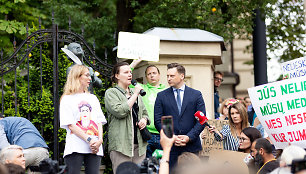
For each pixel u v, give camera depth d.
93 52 7.99
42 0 11.86
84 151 5.74
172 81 6.32
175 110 6.28
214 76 9.30
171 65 6.39
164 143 3.89
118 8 11.09
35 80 8.21
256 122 7.68
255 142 5.39
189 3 9.98
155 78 7.52
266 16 10.40
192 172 3.65
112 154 6.52
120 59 8.63
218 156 6.04
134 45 7.39
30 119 7.95
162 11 10.77
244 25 10.41
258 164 5.44
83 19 11.58
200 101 6.32
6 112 7.95
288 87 6.04
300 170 3.63
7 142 6.27
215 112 9.31
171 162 6.14
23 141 6.38
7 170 4.07
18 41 11.55
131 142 6.43
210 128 6.27
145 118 6.61
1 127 6.37
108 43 11.63
